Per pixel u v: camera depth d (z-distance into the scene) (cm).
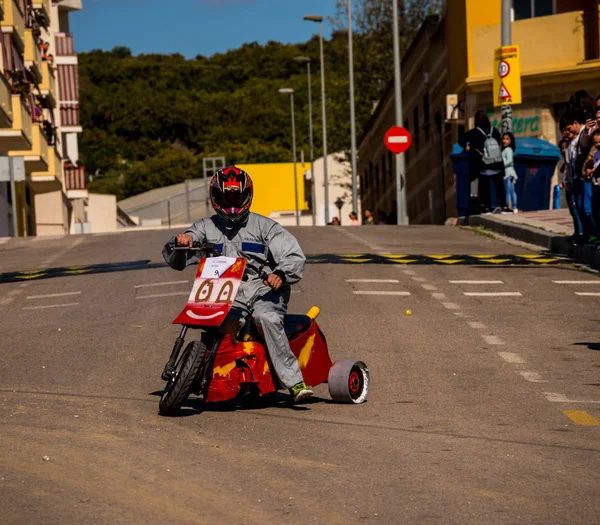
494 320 1375
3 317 1543
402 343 1215
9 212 5372
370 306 1496
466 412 861
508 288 1658
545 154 3362
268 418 845
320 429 800
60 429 794
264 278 870
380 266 1964
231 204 870
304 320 909
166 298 1631
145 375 1048
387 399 926
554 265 1938
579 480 640
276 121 15575
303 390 865
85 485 629
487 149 2961
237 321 849
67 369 1092
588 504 588
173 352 841
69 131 7450
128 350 1202
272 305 867
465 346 1193
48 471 663
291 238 877
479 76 3984
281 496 605
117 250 2586
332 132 9738
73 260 2388
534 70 3900
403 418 841
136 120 15662
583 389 954
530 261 2000
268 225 884
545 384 979
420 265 1977
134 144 15538
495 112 3997
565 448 728
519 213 2950
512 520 557
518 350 1165
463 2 4084
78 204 8594
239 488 623
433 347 1188
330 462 690
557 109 3947
